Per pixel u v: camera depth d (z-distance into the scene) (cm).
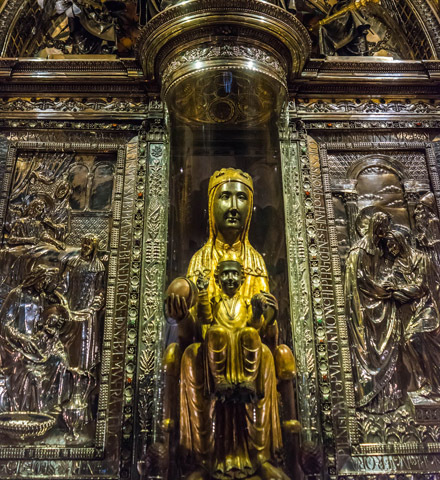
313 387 293
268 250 337
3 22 378
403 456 283
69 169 351
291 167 346
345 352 304
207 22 321
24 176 346
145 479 260
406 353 308
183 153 350
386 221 337
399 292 319
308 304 313
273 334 281
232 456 250
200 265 313
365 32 407
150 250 321
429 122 366
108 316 307
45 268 320
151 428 278
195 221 336
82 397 291
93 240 325
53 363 297
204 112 343
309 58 362
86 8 396
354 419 289
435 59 383
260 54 326
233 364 255
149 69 352
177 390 271
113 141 355
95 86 366
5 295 314
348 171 355
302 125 360
